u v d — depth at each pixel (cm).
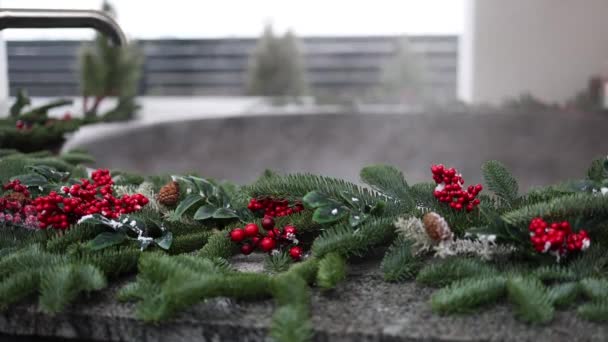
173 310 111
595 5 684
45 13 151
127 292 116
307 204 124
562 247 116
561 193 131
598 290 109
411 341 106
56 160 169
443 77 819
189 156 385
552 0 691
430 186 133
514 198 132
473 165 476
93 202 132
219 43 875
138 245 128
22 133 248
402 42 750
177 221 137
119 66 377
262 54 784
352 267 124
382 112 473
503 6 701
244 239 130
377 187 132
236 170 421
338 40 861
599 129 454
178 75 880
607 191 119
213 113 423
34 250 124
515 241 119
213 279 112
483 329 106
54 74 744
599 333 104
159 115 400
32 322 117
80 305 116
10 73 546
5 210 137
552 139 465
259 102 497
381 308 112
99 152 288
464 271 115
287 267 124
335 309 112
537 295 108
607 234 123
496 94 715
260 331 109
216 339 111
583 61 695
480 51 712
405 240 121
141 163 332
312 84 871
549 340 104
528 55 705
